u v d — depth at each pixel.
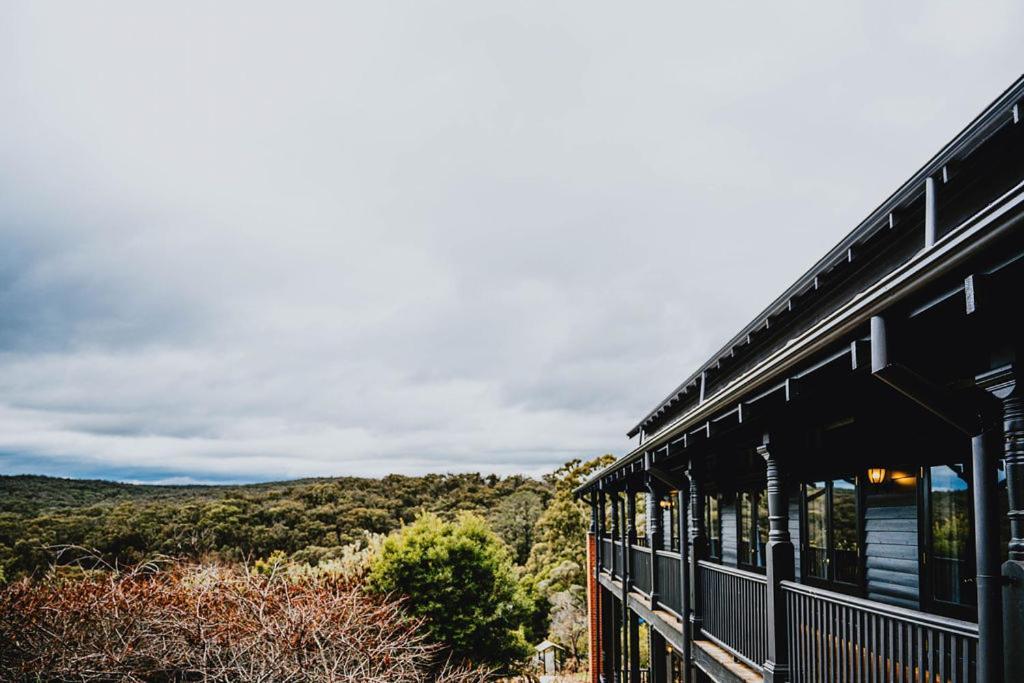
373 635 13.08
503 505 57.19
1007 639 3.27
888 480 7.61
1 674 9.97
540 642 32.09
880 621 4.52
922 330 3.65
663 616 10.18
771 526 6.22
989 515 3.49
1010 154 5.51
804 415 6.34
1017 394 3.23
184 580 12.69
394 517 50.06
